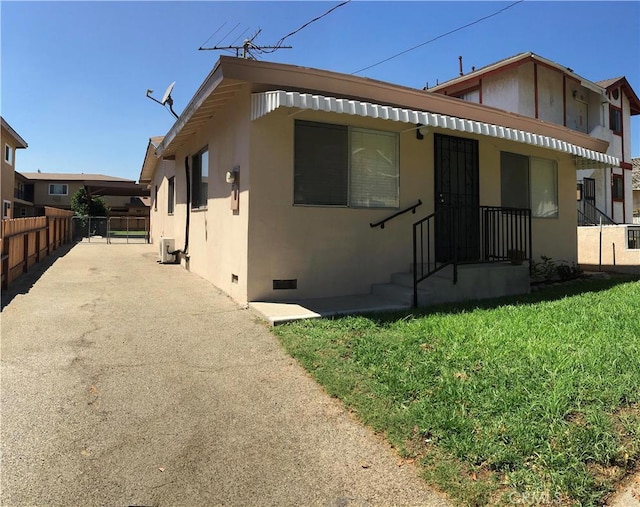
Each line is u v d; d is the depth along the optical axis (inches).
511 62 597.3
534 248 388.8
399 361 165.6
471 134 335.0
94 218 1015.0
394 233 298.5
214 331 213.0
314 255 270.5
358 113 223.1
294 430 128.3
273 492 102.4
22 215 1477.6
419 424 124.9
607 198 741.9
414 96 286.4
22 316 228.1
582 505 94.4
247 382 159.0
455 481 103.3
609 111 760.3
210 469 110.2
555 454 107.1
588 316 222.8
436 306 255.6
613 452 108.5
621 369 151.4
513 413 125.2
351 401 141.3
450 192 326.3
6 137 889.5
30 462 109.8
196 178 396.5
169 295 289.4
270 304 250.4
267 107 219.3
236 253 274.5
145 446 119.0
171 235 527.2
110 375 161.9
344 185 279.9
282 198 260.4
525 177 380.2
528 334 191.0
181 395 148.4
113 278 348.8
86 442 119.7
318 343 189.0
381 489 103.6
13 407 135.5
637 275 426.3
